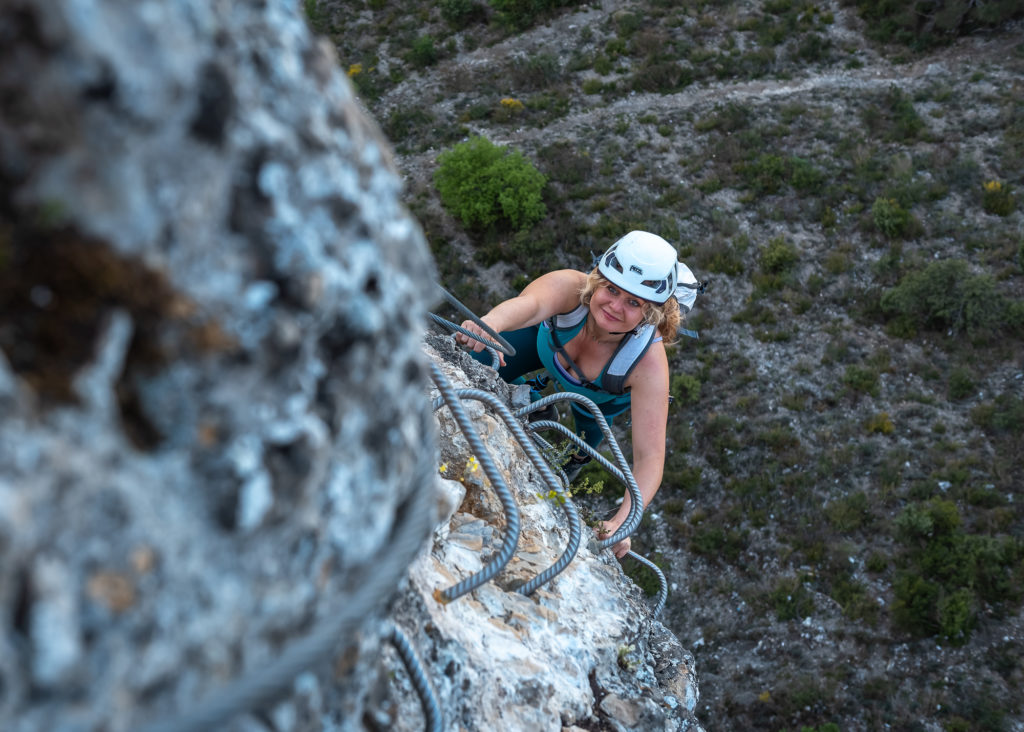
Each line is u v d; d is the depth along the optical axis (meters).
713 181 18.38
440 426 2.41
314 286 0.71
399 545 0.90
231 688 0.64
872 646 12.01
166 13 0.61
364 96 22.66
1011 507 12.84
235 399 0.67
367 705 1.11
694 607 12.91
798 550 13.09
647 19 22.62
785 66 20.66
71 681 0.55
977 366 14.55
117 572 0.58
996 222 16.44
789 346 15.60
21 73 0.54
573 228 18.14
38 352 0.58
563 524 2.62
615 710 1.97
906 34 20.28
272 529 0.71
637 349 2.96
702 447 14.51
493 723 1.55
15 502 0.52
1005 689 11.22
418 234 0.97
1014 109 18.03
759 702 11.83
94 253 0.58
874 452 13.83
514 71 22.03
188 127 0.62
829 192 17.61
